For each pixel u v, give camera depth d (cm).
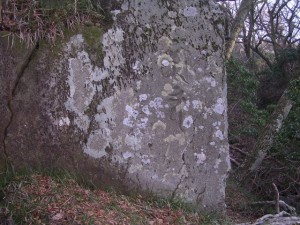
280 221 533
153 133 457
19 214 376
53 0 430
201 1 476
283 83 1559
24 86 426
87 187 436
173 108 463
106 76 445
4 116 422
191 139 468
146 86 456
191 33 471
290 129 938
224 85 481
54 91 432
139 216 407
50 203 385
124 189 449
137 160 452
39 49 429
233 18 1534
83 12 441
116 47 449
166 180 460
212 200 475
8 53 422
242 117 1090
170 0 466
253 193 891
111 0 454
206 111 473
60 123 434
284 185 907
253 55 2011
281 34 2130
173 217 428
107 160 445
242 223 531
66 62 434
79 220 370
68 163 436
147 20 459
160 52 461
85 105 440
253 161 928
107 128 445
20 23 421
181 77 466
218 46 479
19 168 425
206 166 473
